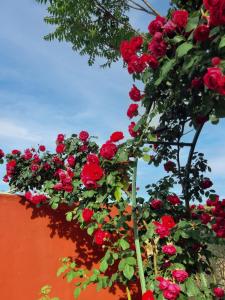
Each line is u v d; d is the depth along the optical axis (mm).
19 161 5414
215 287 4094
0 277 4520
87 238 5176
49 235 4957
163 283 3508
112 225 4492
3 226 4699
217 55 2742
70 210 5215
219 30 2633
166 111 4184
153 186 4637
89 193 4219
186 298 3598
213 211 4348
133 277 4477
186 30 2883
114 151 3818
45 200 4988
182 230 3965
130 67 3279
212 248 5586
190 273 4215
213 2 2555
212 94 2758
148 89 3500
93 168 3877
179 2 3180
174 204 4469
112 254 4359
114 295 5012
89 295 4926
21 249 4734
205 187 4672
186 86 3295
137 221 4148
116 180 3875
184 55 2852
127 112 3729
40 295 4688
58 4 6922
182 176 4707
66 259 4773
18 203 4879
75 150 5156
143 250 4406
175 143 4340
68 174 4926
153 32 3154
